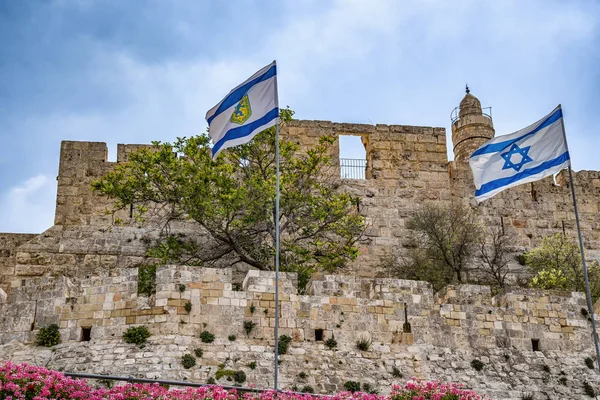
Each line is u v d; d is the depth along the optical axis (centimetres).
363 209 4881
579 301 3681
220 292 3350
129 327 3266
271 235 4244
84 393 2597
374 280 3528
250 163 4462
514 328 3572
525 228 5012
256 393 2828
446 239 4744
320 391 3197
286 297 3403
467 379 3388
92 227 4591
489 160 3584
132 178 4312
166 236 4538
